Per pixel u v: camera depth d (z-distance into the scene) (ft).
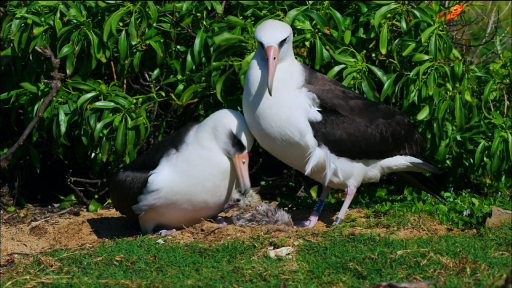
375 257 25.23
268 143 30.99
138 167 32.94
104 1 38.55
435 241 27.22
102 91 36.65
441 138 36.60
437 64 36.09
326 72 39.06
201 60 39.01
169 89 39.63
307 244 27.40
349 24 38.55
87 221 36.99
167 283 23.76
